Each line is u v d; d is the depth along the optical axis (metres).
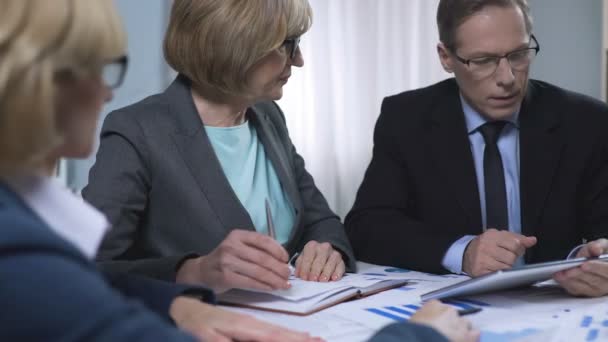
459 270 1.52
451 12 1.71
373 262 1.71
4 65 0.58
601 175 1.77
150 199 1.51
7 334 0.53
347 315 1.14
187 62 1.51
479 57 1.67
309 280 1.40
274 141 1.72
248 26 1.46
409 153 1.85
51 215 0.68
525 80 1.69
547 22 2.97
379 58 2.89
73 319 0.54
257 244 1.25
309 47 2.80
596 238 1.73
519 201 1.77
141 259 1.47
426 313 0.90
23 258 0.55
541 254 1.74
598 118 1.80
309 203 1.77
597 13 2.89
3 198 0.60
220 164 1.53
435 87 1.94
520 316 1.12
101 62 0.65
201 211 1.49
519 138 1.77
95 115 0.68
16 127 0.60
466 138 1.79
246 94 1.54
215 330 0.91
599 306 1.19
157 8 2.72
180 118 1.54
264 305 1.19
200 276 1.27
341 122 2.88
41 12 0.60
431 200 1.80
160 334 0.58
